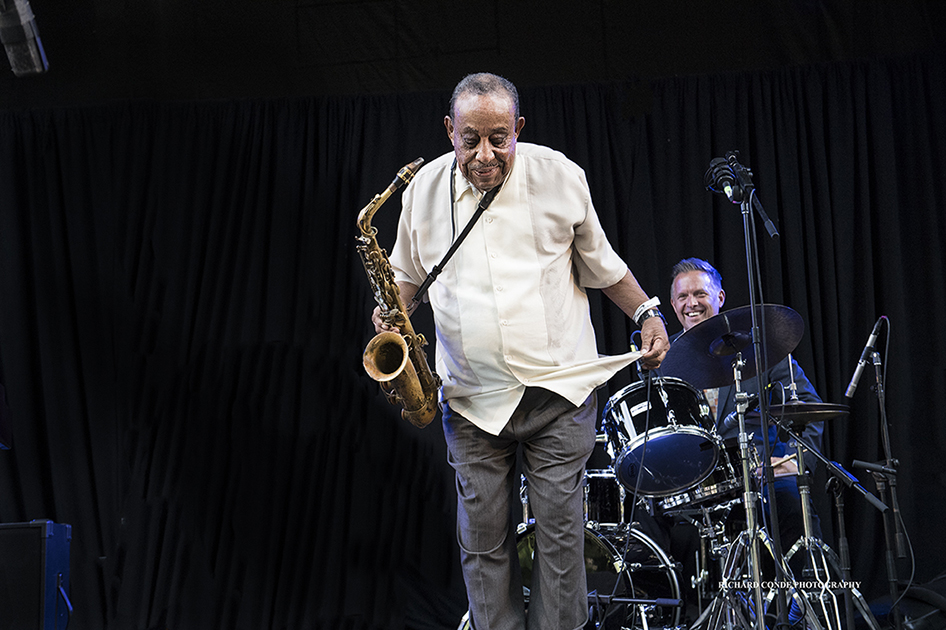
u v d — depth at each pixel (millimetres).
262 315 5000
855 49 4949
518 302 2303
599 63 5113
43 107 5199
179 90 5223
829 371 4652
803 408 3117
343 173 5102
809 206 4820
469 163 2254
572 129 5043
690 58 5070
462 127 2236
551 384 2281
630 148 4996
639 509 3980
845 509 4477
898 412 4523
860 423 4566
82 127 5184
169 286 5008
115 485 4820
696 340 3414
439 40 5195
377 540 4703
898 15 4938
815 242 4789
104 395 4902
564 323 2371
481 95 2230
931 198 4734
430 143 5098
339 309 4961
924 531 4453
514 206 2355
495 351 2289
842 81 4938
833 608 3432
